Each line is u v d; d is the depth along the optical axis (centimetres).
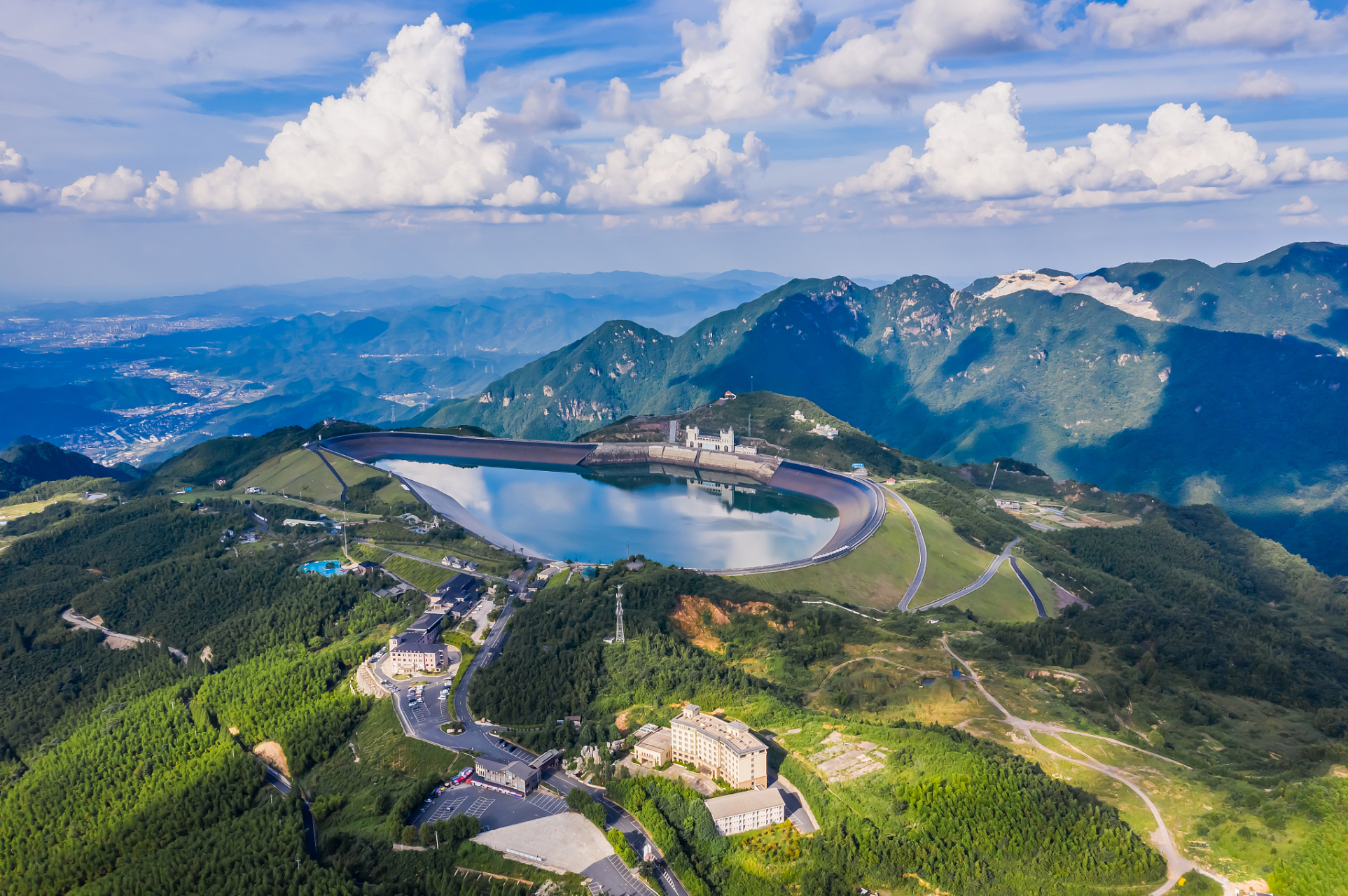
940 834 18462
